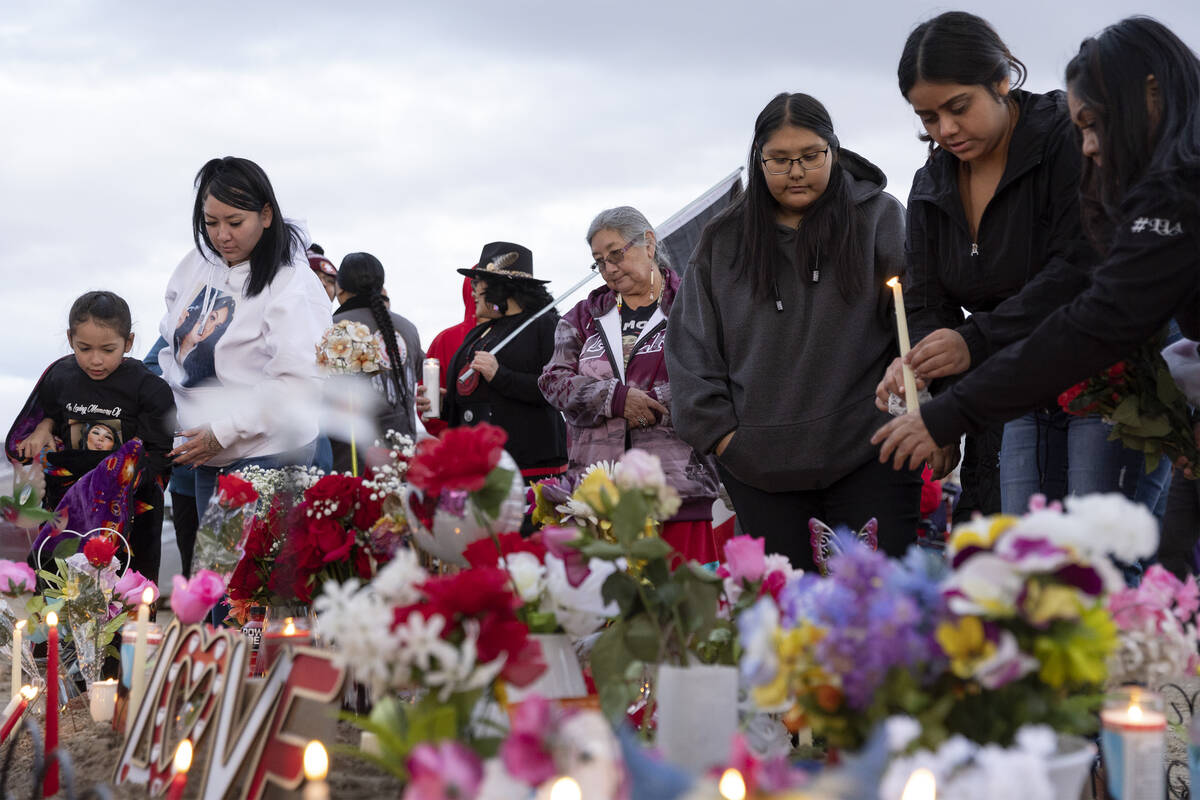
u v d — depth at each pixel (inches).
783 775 58.2
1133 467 123.7
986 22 125.1
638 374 174.4
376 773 105.7
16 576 152.3
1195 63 107.7
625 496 87.0
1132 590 84.2
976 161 131.9
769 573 94.0
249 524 142.1
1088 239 121.0
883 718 68.8
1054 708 71.9
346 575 126.8
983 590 67.8
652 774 57.7
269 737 87.6
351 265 183.9
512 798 57.9
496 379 196.5
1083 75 110.0
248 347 177.9
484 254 210.5
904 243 141.4
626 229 177.3
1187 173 101.7
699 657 94.5
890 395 123.3
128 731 108.6
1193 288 103.7
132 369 200.1
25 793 111.3
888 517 138.1
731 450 140.9
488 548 91.4
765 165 138.6
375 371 151.4
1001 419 107.3
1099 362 104.3
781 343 140.4
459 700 76.2
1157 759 71.2
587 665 110.5
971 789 58.6
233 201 175.3
